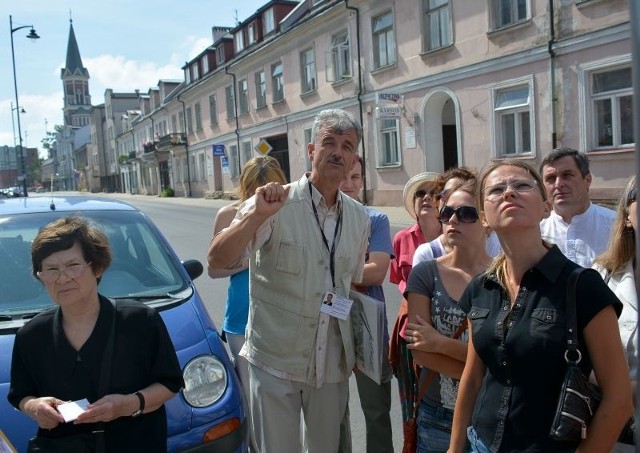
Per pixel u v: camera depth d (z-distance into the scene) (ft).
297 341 8.51
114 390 6.83
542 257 5.83
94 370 6.84
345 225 8.87
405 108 59.82
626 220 7.34
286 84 84.58
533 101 45.47
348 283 8.93
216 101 112.78
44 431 6.83
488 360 5.99
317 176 8.61
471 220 7.99
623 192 7.45
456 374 7.61
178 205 105.09
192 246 44.91
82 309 6.97
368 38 64.13
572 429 5.15
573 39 41.68
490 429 5.85
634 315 6.93
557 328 5.44
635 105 3.58
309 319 8.50
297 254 8.42
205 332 10.44
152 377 7.09
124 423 6.88
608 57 39.70
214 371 9.65
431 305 8.16
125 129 207.21
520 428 5.59
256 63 93.56
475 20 49.90
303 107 80.48
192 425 9.00
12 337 9.70
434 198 9.77
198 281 30.73
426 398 8.32
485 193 6.15
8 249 11.71
